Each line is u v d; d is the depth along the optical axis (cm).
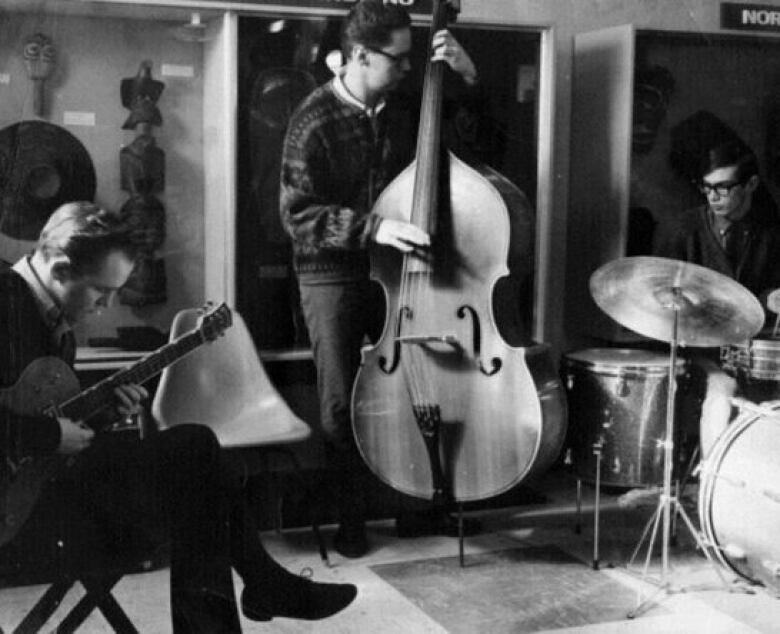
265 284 373
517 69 392
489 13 390
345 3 364
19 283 256
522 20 385
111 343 363
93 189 362
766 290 409
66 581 233
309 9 361
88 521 233
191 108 372
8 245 353
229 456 353
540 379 330
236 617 237
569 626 298
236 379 346
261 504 372
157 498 235
